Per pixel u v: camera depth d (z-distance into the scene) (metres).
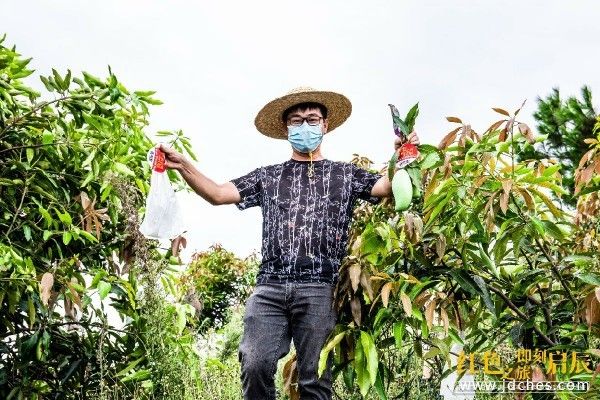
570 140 9.94
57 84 3.00
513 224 2.66
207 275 8.29
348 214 2.67
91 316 3.22
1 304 2.95
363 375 2.56
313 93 2.84
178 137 3.52
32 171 3.08
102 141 3.13
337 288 2.58
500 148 2.52
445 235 2.68
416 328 2.65
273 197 2.67
